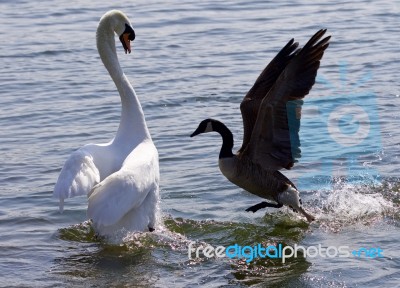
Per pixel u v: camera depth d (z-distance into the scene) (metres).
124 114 12.73
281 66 13.39
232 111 18.52
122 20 13.32
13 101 19.75
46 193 14.15
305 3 30.80
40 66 22.97
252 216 13.20
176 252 11.91
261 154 13.03
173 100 19.38
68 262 11.61
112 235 11.91
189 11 29.67
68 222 13.07
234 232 12.58
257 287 10.72
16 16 29.58
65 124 18.02
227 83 20.69
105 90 20.56
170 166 15.33
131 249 12.01
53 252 11.96
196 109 18.73
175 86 20.53
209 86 20.44
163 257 11.76
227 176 13.34
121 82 12.82
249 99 13.34
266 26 27.06
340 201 13.57
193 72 21.83
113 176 11.30
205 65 22.50
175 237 12.37
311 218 12.88
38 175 15.00
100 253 11.91
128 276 11.18
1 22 28.62
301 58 12.12
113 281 11.03
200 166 15.28
